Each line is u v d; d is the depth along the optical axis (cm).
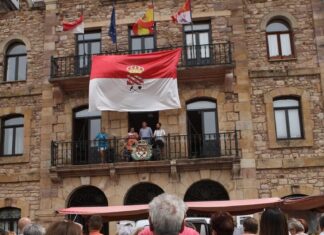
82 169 1730
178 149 1748
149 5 1819
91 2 1964
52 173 1755
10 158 1847
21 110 1898
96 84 1755
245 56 1806
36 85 1912
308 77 1781
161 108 1745
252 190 1669
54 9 1981
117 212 1094
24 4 2016
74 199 1783
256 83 1789
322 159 1688
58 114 1858
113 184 1733
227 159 1662
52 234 370
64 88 1869
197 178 1697
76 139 1853
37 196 1791
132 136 1745
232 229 475
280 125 1764
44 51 1939
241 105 1756
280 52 1839
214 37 1850
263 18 1859
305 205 1130
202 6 1886
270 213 465
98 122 1867
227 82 1778
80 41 1953
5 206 1802
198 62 1816
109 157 1753
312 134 1717
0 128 1911
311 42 1817
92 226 735
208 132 1783
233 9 1869
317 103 1752
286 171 1694
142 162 1694
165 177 1714
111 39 1862
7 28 2008
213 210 1112
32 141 1856
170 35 1877
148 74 1770
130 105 1756
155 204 350
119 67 1777
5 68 1983
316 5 1845
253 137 1730
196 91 1800
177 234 342
